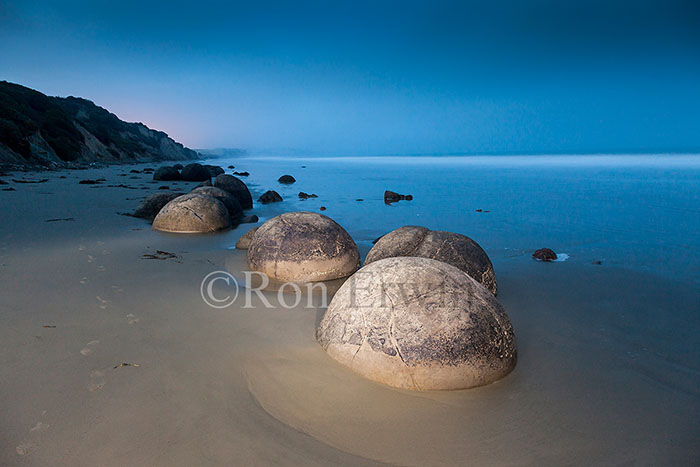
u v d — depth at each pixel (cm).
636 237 976
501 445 265
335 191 2152
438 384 313
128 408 279
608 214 1309
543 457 257
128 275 581
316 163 6756
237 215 1233
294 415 281
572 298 561
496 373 332
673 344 427
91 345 366
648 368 375
